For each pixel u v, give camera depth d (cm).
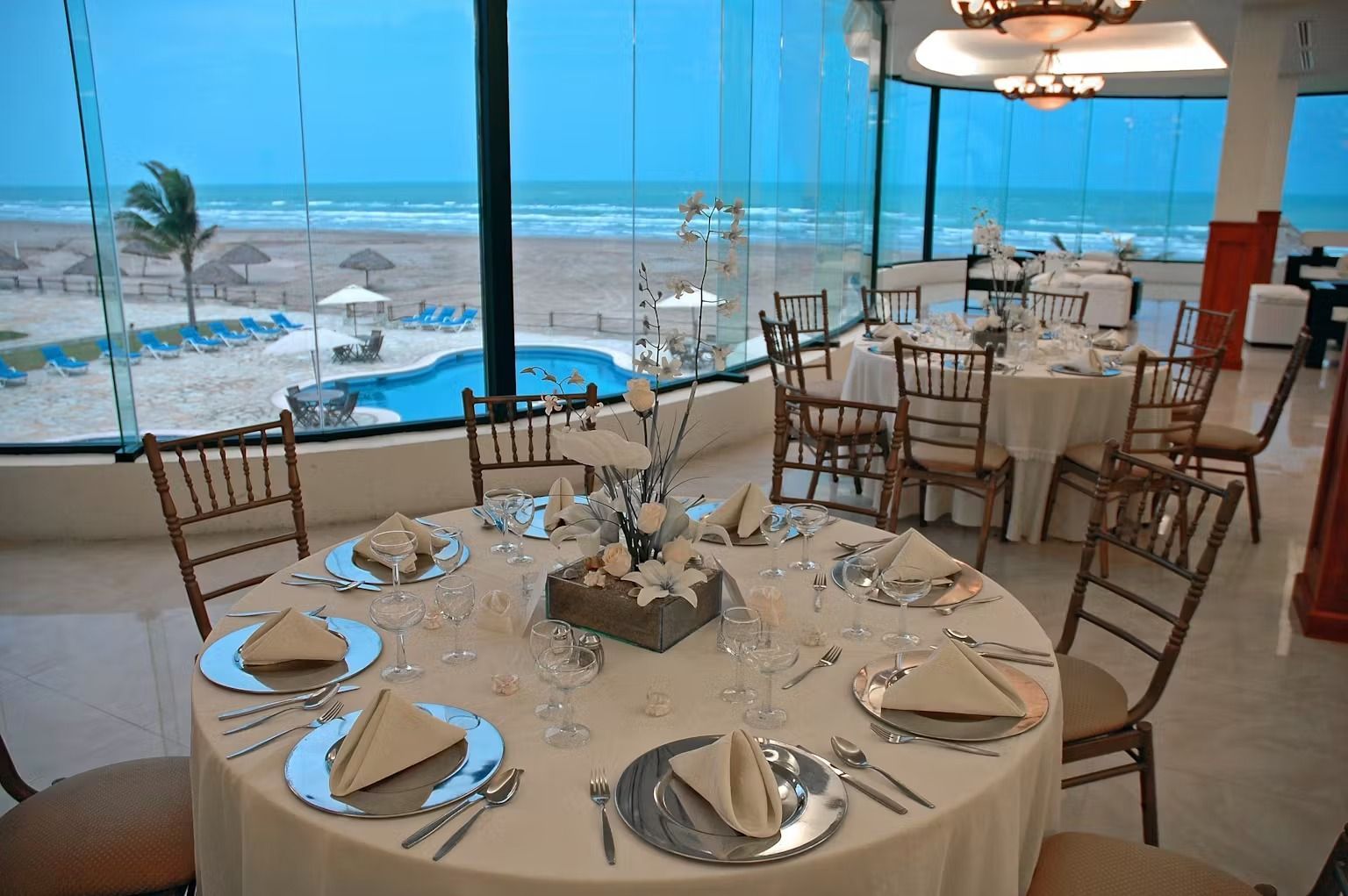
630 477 194
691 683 172
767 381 655
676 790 139
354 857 128
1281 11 807
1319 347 896
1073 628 251
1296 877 232
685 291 189
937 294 1335
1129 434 413
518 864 124
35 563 421
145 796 183
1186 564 221
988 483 424
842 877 128
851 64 813
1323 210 1593
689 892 122
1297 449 625
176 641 351
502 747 149
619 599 186
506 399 307
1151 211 1547
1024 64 1172
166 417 461
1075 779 216
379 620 163
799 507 224
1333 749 287
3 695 313
